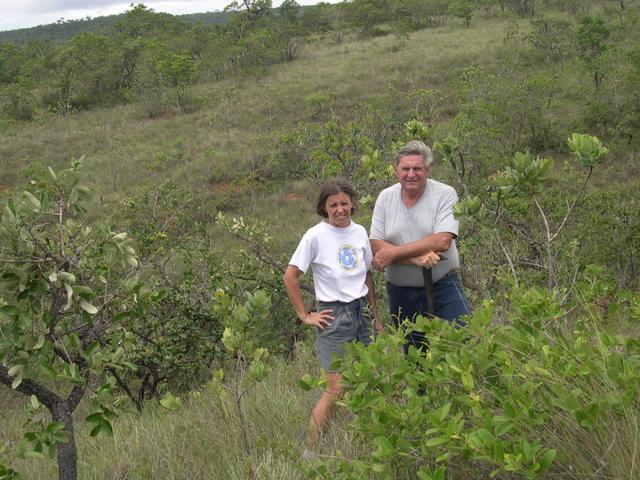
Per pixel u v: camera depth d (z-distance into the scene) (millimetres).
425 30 52562
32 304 3320
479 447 2305
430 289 4082
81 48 45594
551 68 33438
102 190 26875
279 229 20906
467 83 27000
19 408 8078
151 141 33250
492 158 15484
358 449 3355
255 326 4023
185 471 3814
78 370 3373
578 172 16344
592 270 3988
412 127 6570
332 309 4023
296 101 35656
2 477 3336
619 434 2371
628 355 2836
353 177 9164
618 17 40906
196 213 20812
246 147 29672
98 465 4273
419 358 2889
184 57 40219
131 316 3684
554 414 2553
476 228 6254
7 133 36719
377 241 4254
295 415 4219
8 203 3238
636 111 23703
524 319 3053
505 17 52594
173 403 4156
